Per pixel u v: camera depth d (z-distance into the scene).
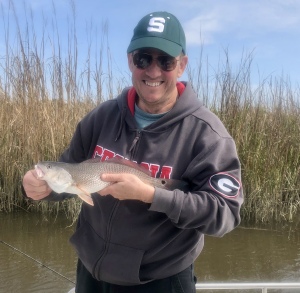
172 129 1.95
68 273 4.66
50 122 6.70
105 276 1.99
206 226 1.78
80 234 2.14
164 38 1.92
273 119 7.12
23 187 2.10
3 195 6.68
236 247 5.67
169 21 1.97
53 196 2.18
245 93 6.98
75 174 1.98
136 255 1.94
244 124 6.80
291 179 6.94
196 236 1.99
